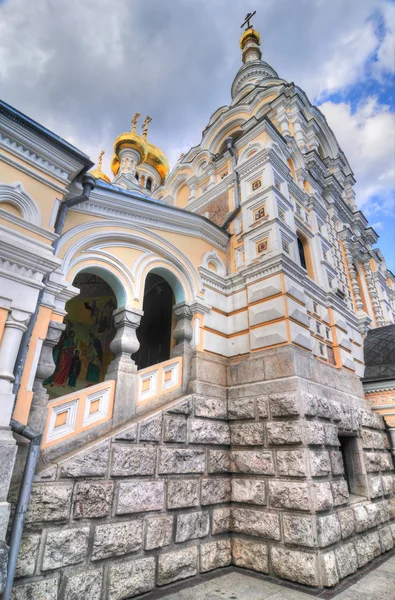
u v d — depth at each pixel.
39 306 5.16
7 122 4.89
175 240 8.45
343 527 6.20
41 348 5.14
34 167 5.16
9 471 3.87
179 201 14.65
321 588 5.27
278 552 5.79
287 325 7.58
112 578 4.73
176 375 7.23
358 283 14.57
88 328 10.06
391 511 8.31
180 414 6.55
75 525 4.60
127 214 7.39
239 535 6.42
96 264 6.55
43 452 4.80
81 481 4.85
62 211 5.73
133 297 6.90
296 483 6.00
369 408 9.69
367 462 8.27
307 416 6.50
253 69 20.11
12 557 3.84
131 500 5.26
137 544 5.14
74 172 5.68
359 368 10.80
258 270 8.62
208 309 8.43
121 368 6.20
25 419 4.55
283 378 7.04
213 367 7.84
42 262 4.82
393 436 9.53
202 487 6.37
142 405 6.30
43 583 4.12
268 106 13.82
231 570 6.08
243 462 6.82
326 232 12.11
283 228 9.10
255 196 9.81
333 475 6.54
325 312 9.88
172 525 5.70
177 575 5.50
